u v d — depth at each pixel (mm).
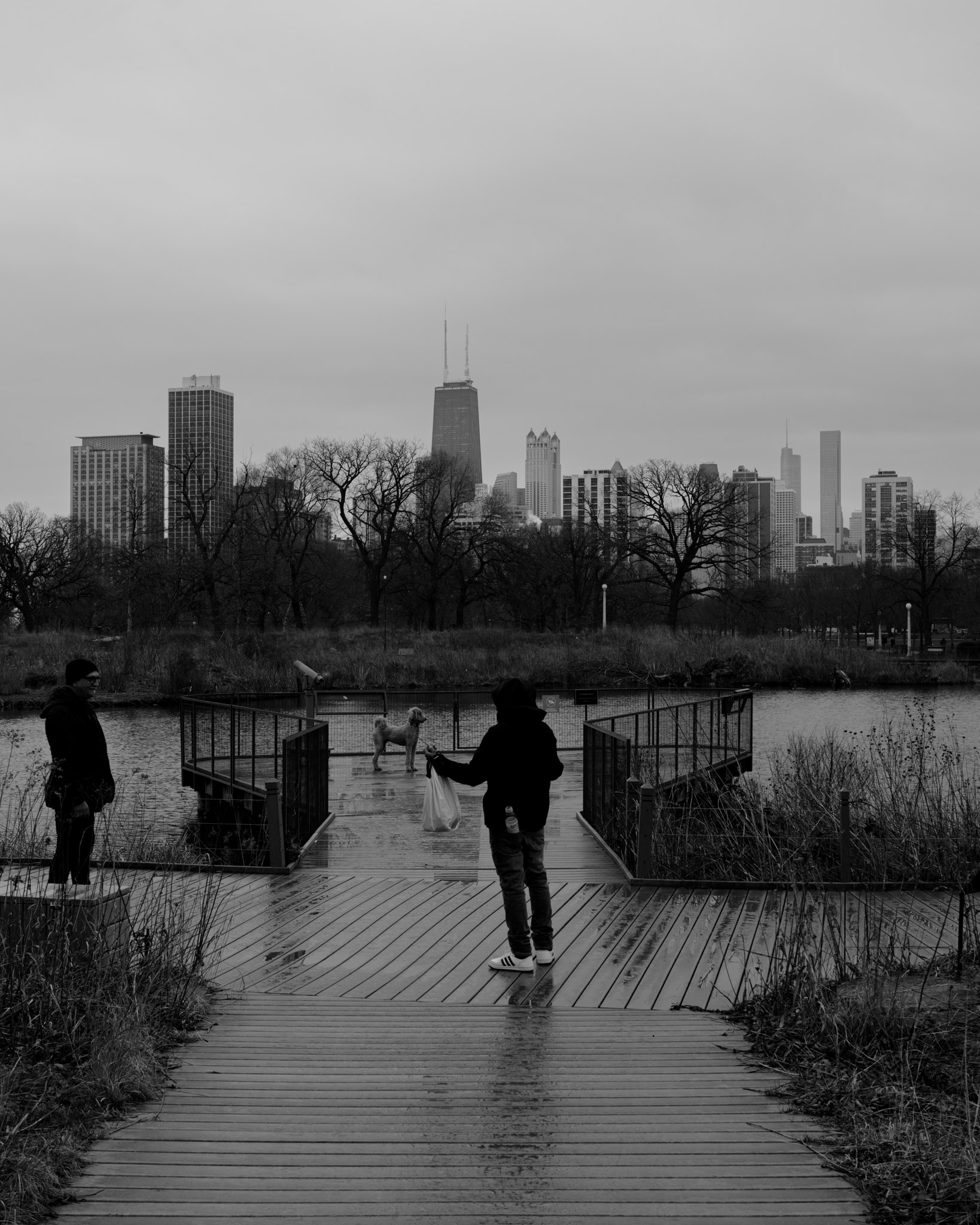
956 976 6980
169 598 62781
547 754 7930
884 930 8469
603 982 7547
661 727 20969
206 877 10914
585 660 45906
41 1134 4555
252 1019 6695
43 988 5898
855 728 32031
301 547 78875
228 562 68312
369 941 8648
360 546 77688
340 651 47750
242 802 15523
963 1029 5918
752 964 7945
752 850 12664
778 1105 5148
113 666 41375
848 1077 5375
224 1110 5062
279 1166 4383
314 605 83688
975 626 90250
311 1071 5660
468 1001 7137
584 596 79438
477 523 77750
